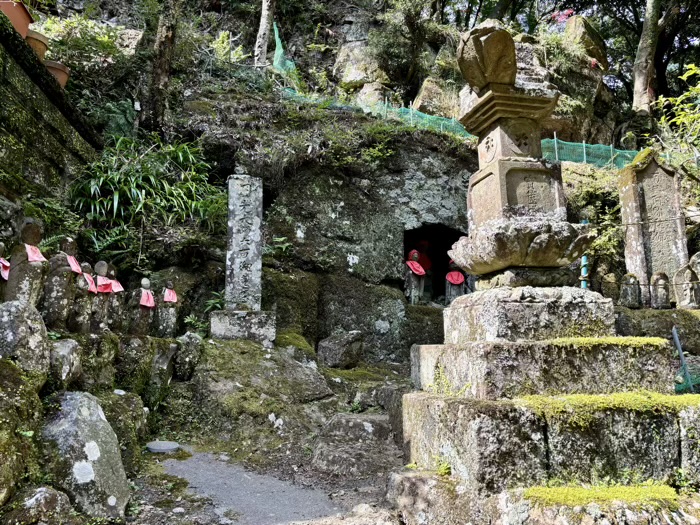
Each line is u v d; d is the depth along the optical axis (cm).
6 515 213
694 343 711
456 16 1625
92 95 760
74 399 279
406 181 825
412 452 320
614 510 219
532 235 312
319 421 452
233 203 586
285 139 775
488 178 349
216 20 1278
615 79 1875
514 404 250
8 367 254
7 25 499
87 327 367
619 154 1145
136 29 982
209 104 812
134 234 621
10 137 505
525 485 240
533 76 352
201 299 618
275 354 519
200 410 434
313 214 748
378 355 723
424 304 806
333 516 273
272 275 676
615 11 1802
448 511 245
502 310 293
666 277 816
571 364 277
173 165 708
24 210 495
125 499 265
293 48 1298
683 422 263
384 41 1203
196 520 265
